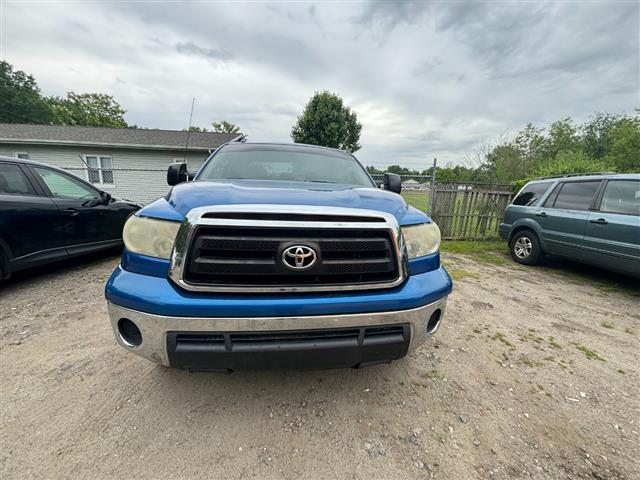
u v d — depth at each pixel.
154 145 14.08
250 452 1.50
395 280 1.57
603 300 3.92
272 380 2.02
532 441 1.65
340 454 1.52
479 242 7.73
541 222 5.26
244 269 1.38
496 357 2.47
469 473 1.44
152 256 1.44
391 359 1.64
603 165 11.39
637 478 1.45
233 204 1.44
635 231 3.94
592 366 2.41
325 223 1.43
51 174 3.95
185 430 1.61
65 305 3.12
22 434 1.55
